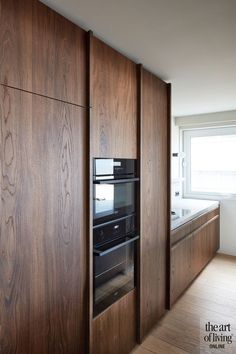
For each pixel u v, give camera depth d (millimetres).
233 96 2859
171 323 2262
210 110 3617
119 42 1593
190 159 4277
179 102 3131
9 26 1045
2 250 1043
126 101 1775
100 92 1521
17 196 1091
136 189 1927
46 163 1209
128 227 1868
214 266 3516
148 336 2086
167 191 2371
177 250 2555
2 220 1040
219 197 3994
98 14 1284
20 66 1089
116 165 1681
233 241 3891
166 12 1274
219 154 4027
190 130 4254
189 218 2826
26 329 1141
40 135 1179
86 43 1420
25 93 1110
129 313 1893
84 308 1446
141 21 1356
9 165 1057
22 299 1122
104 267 1645
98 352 1562
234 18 1330
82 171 1408
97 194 1539
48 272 1233
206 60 1881
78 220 1392
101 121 1533
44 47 1188
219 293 2795
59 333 1298
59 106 1266
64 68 1289
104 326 1619
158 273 2244
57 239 1274
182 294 2760
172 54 1775
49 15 1211
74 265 1373
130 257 1911
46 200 1215
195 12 1277
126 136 1782
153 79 2121
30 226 1146
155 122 2156
